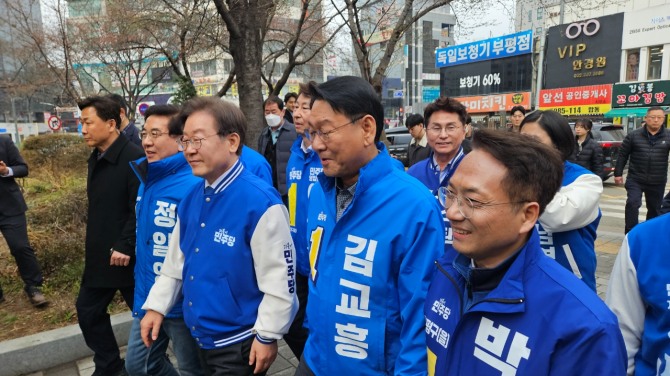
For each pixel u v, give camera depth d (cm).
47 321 361
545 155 106
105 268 263
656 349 127
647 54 2127
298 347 283
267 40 932
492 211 106
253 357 182
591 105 2327
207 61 1184
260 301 194
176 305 216
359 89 150
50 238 479
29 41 1088
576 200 189
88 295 268
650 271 128
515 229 107
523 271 109
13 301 399
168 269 209
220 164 186
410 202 148
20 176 387
